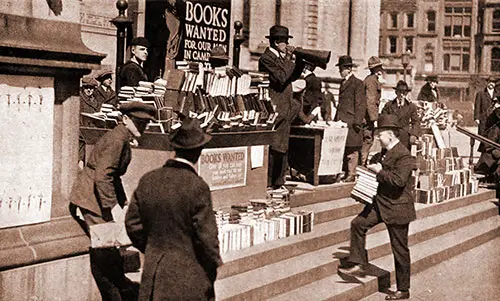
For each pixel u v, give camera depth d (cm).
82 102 913
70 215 580
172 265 434
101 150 521
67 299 559
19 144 534
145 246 461
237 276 677
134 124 530
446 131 1852
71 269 561
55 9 559
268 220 787
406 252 731
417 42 6397
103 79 952
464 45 6294
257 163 845
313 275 732
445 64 6378
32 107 543
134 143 659
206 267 446
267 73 920
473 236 1075
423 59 6397
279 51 900
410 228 1014
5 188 525
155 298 430
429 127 1483
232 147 795
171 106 710
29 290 527
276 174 931
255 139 835
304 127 1029
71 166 583
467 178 1294
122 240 599
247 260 696
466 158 2086
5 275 509
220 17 1216
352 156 1121
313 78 1059
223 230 712
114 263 539
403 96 1203
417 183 1165
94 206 526
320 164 1031
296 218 815
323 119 1309
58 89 571
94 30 1139
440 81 6366
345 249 827
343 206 952
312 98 1058
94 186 527
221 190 785
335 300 692
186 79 729
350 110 1109
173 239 439
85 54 573
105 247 527
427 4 6381
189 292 434
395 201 714
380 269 812
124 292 547
